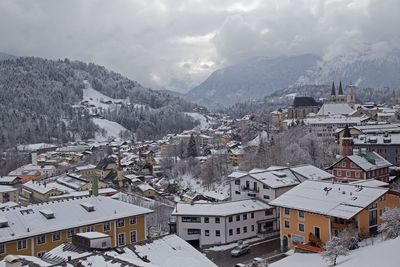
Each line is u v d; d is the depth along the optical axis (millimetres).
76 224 68000
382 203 77625
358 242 71000
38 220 67062
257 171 105250
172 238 50031
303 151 155125
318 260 65438
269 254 78188
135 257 44031
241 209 89125
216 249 83438
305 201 79500
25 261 41094
